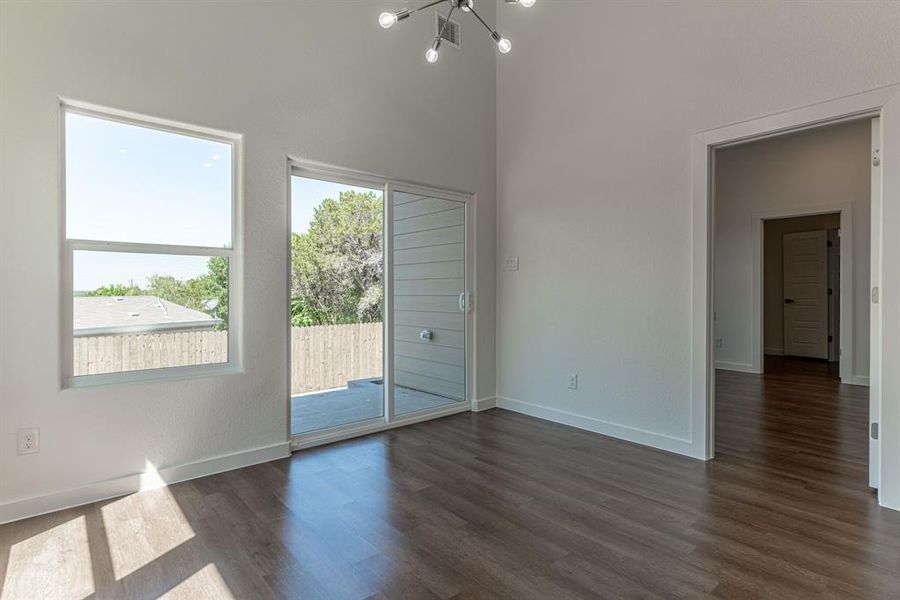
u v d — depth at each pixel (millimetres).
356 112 3645
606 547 2139
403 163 3939
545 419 4262
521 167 4438
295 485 2832
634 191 3576
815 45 2703
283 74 3271
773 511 2471
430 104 4129
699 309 3215
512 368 4582
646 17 3479
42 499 2471
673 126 3338
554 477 2947
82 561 2029
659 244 3434
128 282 2789
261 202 3195
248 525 2344
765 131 2896
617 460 3232
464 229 4496
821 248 7559
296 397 3508
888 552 2066
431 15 4137
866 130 5566
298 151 3346
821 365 7020
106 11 2617
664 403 3430
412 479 2922
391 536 2240
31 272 2443
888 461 2484
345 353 3762
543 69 4219
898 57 2428
